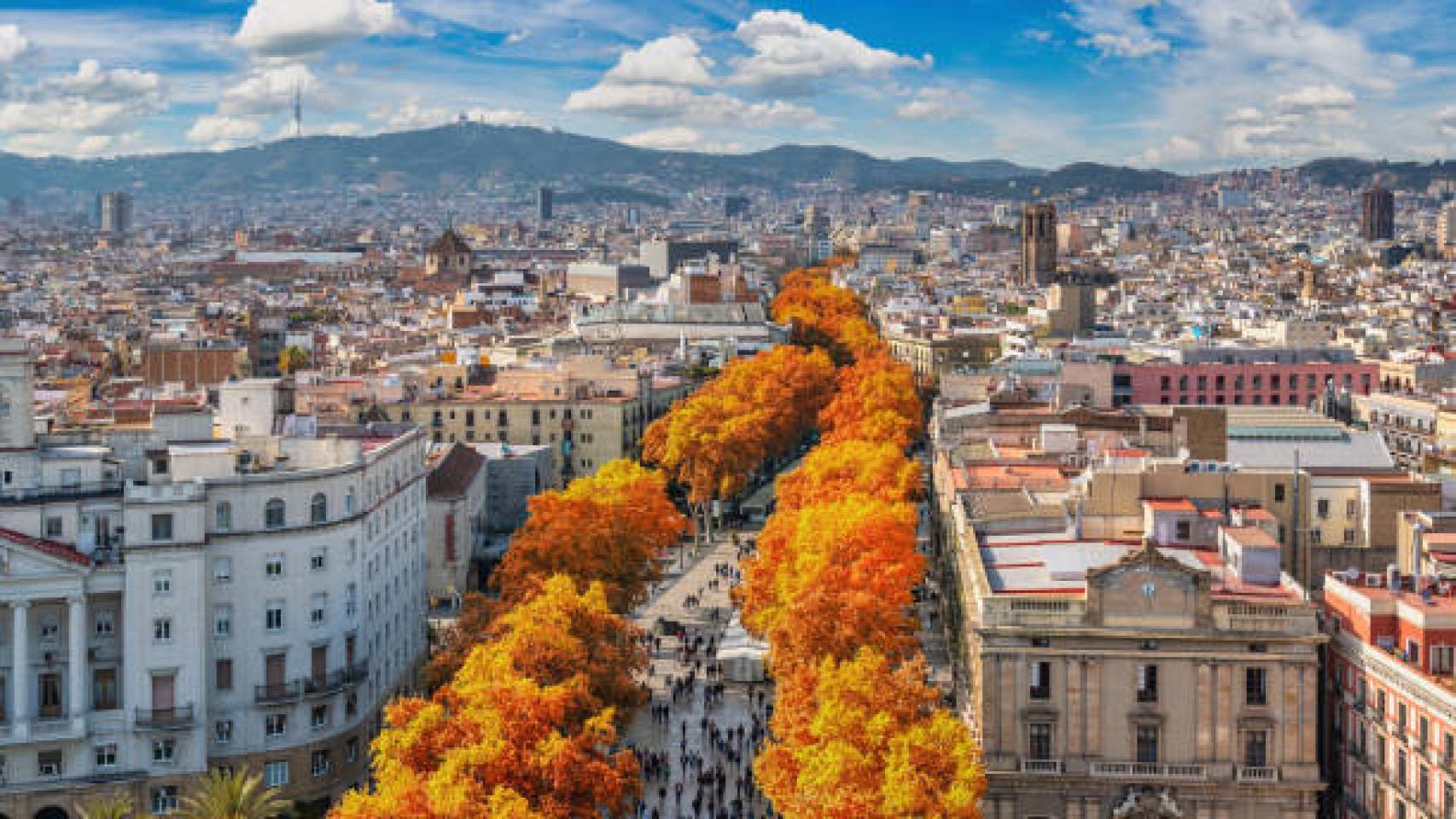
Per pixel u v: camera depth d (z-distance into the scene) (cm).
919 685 17812
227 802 17938
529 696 17438
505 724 17175
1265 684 17612
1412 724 16825
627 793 17975
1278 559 18900
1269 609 17575
